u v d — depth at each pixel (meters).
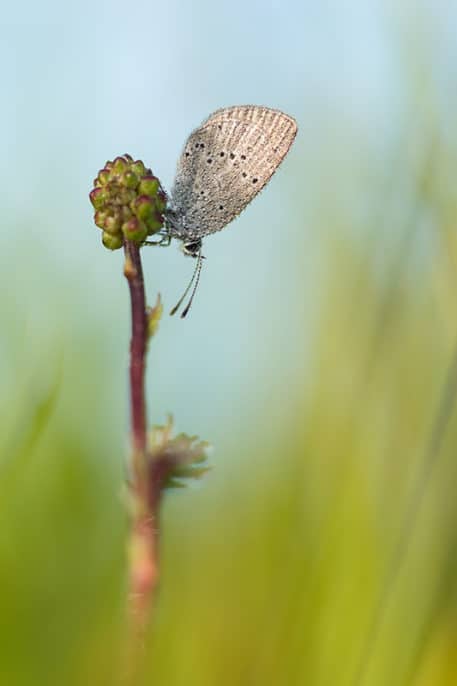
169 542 0.23
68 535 0.22
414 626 0.22
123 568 0.22
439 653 0.22
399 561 0.21
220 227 0.21
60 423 0.23
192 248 0.21
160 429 0.19
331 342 0.24
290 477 0.23
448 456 0.23
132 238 0.19
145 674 0.19
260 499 0.23
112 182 0.19
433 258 0.24
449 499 0.22
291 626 0.22
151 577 0.19
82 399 0.23
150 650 0.19
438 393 0.23
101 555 0.22
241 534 0.23
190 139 0.21
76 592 0.22
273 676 0.22
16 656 0.21
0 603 0.21
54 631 0.21
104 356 0.23
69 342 0.23
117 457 0.23
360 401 0.23
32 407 0.21
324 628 0.22
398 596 0.22
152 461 0.19
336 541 0.22
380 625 0.22
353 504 0.22
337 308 0.24
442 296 0.24
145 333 0.19
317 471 0.23
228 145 0.21
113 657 0.21
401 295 0.24
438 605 0.22
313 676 0.21
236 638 0.22
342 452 0.23
